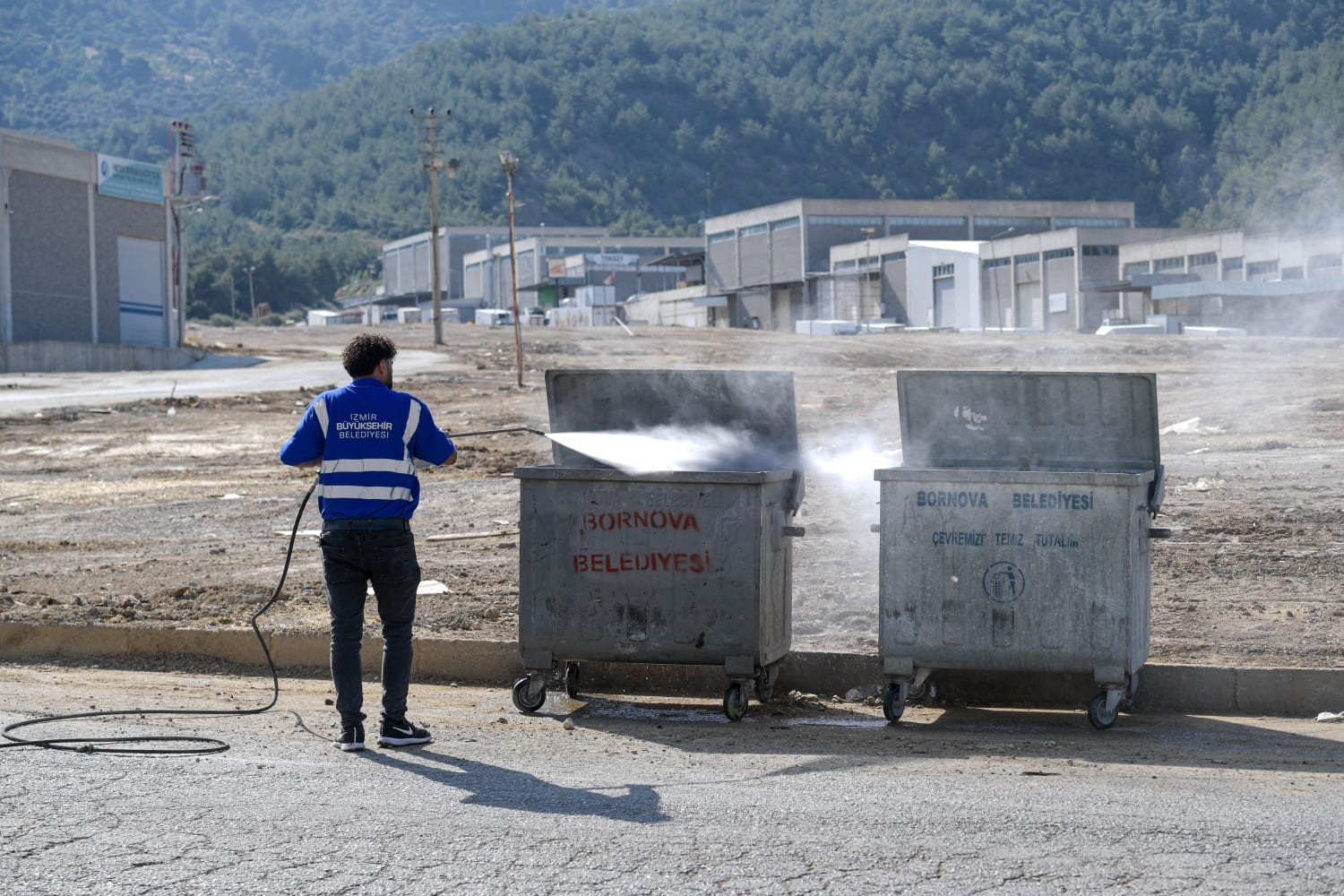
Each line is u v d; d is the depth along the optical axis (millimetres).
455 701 8148
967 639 7301
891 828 5148
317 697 8203
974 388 7930
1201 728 7320
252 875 4625
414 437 6797
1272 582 10141
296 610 9945
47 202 57156
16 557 13109
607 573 7617
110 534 14789
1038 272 95125
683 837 5047
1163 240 91875
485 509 15531
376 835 5090
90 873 4664
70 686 8430
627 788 5820
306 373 45688
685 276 139000
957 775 6125
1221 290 77062
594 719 7629
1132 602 7180
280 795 5695
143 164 61875
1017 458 7859
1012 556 7258
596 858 4793
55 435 27266
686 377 8219
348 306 188375
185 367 53469
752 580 7480
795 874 4602
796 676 8383
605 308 104375
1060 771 6238
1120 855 4801
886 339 62906
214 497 18047
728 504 7496
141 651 9297
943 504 7348
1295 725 7402
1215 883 4488
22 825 5230
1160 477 7609
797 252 116250
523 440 24953
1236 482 15539
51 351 48812
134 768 6172
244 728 7184
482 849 4914
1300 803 5539
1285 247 84562
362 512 6656
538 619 7688
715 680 8414
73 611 9953
